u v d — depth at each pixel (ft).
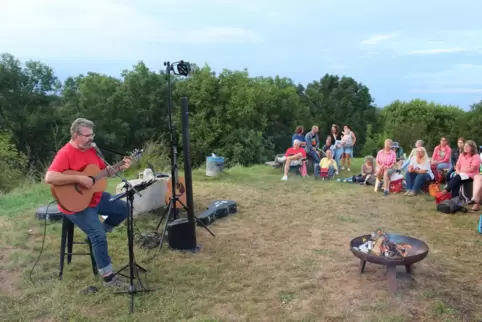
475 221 20.42
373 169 31.14
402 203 24.47
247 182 31.81
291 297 12.38
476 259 15.40
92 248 13.82
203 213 20.62
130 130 95.96
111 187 29.07
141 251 16.16
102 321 11.10
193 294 12.53
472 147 23.62
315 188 29.22
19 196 26.73
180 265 14.78
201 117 88.84
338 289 12.88
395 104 128.36
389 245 12.80
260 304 11.94
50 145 92.79
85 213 12.57
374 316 11.17
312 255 15.88
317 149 36.17
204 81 89.66
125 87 95.86
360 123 127.44
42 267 14.55
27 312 11.59
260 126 99.30
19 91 92.84
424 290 12.67
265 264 14.98
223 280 13.58
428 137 110.52
